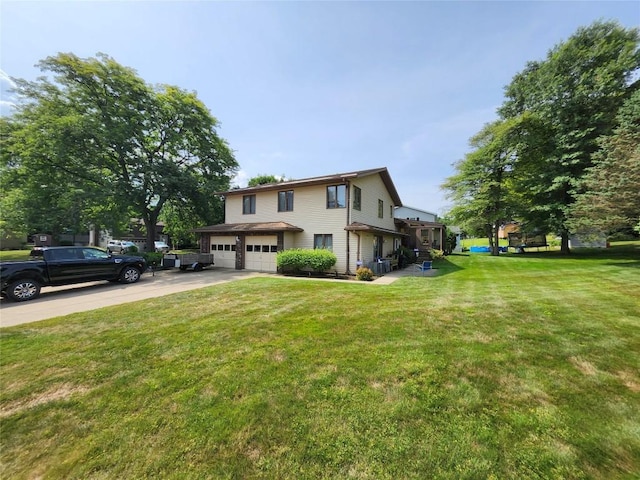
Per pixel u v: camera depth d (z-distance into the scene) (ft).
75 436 7.49
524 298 21.91
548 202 56.29
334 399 8.82
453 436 7.12
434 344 13.15
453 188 72.49
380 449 6.75
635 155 32.65
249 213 53.47
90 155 50.96
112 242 99.30
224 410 8.39
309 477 6.07
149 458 6.70
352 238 42.06
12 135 48.34
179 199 62.80
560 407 8.23
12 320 17.99
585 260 46.78
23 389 9.77
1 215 48.37
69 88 50.49
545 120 53.93
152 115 57.36
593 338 13.52
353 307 20.34
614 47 46.34
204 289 28.63
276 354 12.35
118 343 13.87
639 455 6.46
